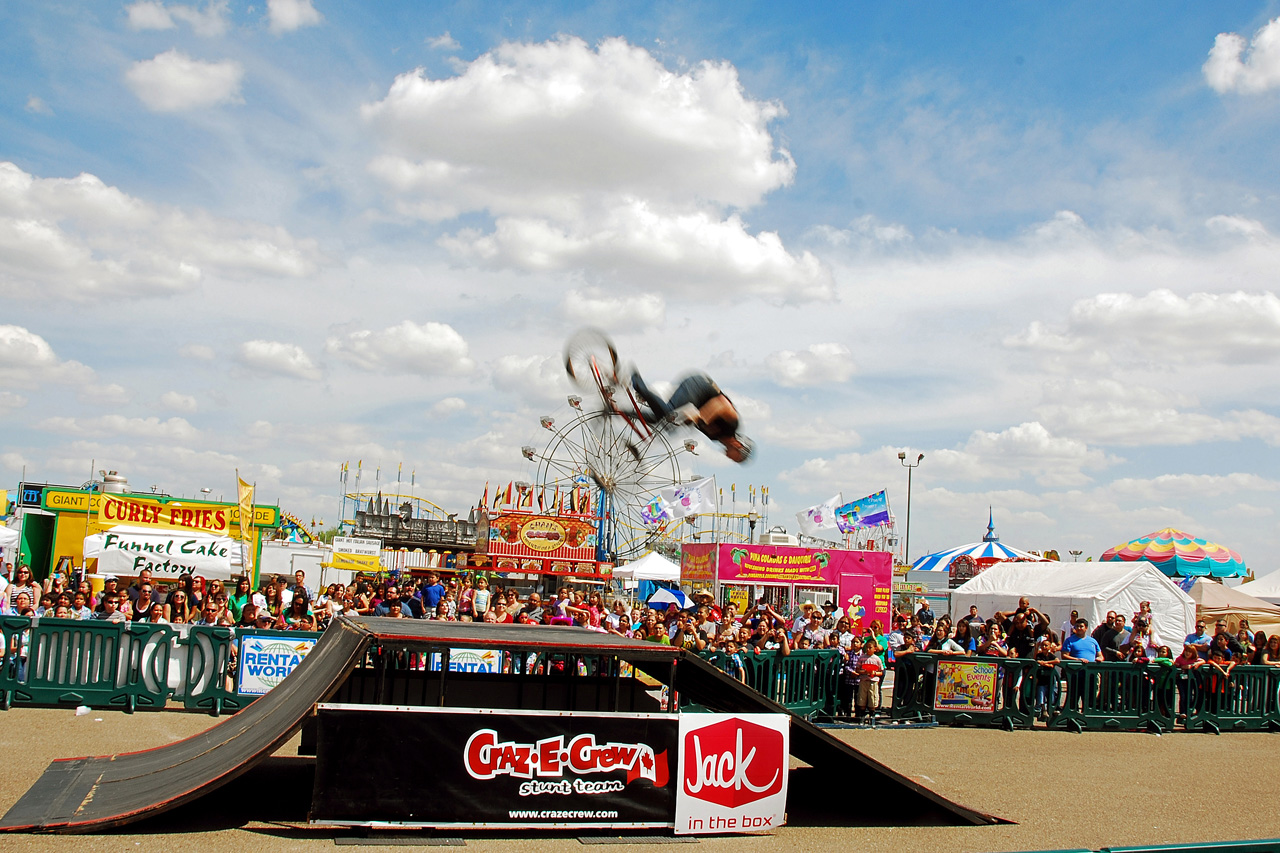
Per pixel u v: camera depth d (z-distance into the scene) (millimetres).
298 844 6574
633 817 7383
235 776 6562
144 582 13578
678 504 32844
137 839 6406
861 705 14273
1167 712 15211
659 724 7512
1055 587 23547
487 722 7121
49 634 11562
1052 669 14836
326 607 14875
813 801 8922
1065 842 7867
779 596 26547
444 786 6980
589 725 7348
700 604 18266
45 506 24156
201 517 24188
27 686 11422
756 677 13875
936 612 35281
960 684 14648
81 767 8109
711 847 7266
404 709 6977
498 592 17500
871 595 27000
